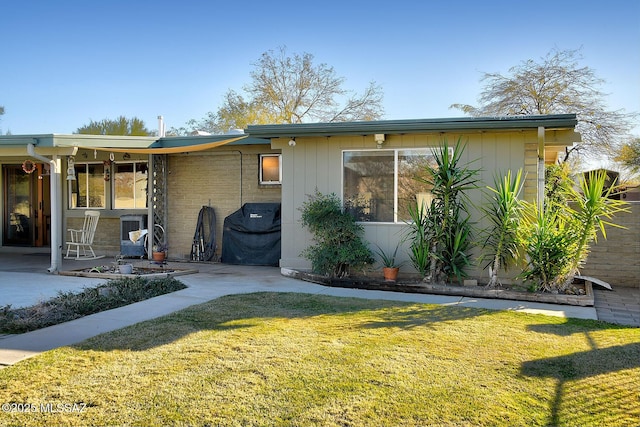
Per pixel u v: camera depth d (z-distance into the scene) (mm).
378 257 8422
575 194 7227
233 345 4547
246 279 8656
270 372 3857
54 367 3957
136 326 5211
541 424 3049
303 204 8852
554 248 7039
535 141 7746
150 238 11734
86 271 9133
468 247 7855
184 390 3506
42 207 13578
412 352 4383
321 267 8195
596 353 4410
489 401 3357
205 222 11641
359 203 8586
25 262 11078
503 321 5633
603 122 19203
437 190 7574
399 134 8258
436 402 3334
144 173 12250
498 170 7879
